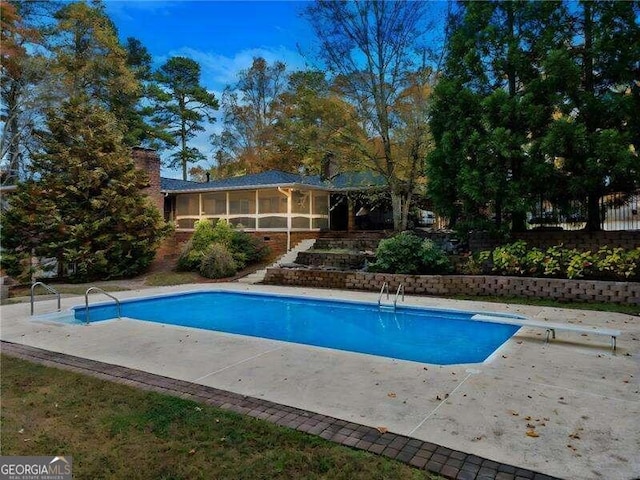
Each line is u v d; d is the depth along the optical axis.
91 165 15.38
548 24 10.87
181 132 35.97
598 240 10.88
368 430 3.36
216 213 20.39
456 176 11.63
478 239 12.69
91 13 24.45
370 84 15.67
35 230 14.45
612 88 10.34
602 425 3.41
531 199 10.69
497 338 7.54
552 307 9.00
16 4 21.50
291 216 18.23
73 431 3.45
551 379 4.55
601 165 9.53
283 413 3.70
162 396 4.12
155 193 19.36
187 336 6.75
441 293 11.10
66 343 6.36
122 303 10.73
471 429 3.36
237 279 14.92
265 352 5.73
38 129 19.92
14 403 4.03
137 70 29.17
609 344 6.08
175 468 2.89
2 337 6.80
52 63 21.75
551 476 2.69
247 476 2.78
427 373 4.79
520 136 10.54
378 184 17.11
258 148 34.78
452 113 11.55
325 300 10.86
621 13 9.80
